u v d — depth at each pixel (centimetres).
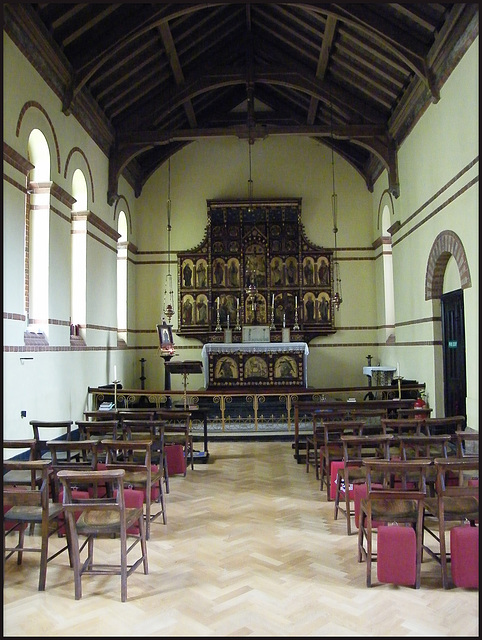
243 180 1705
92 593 468
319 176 1703
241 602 448
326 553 552
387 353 1552
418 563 473
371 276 1691
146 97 1358
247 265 1667
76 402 1105
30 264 965
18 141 840
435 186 1072
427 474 625
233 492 779
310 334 1656
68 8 906
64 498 465
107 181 1362
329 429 850
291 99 1597
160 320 1681
